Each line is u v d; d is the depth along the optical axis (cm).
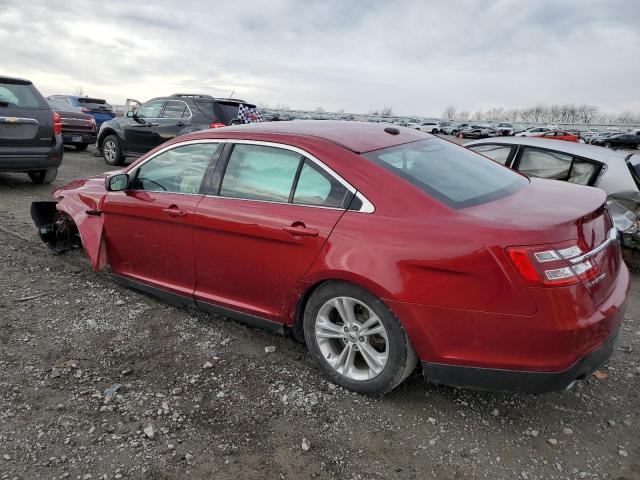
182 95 1137
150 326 388
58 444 259
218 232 347
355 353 304
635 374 340
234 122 1123
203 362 340
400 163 313
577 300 245
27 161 801
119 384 312
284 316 331
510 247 245
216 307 370
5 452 252
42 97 830
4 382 309
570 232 252
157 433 269
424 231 268
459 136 5950
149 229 394
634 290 515
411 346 278
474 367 262
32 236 593
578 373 252
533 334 245
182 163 386
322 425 279
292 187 322
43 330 375
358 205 294
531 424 284
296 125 365
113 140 1216
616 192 569
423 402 300
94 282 467
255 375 326
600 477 245
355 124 377
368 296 283
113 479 238
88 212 441
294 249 309
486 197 299
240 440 266
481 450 262
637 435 277
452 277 257
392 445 264
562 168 612
